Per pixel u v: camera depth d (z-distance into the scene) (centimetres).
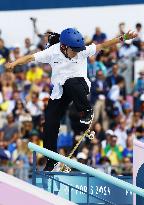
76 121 4266
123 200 2367
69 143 4238
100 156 4091
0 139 4281
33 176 2216
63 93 2300
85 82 2270
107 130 4366
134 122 4453
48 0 5256
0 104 4566
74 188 2192
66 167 2366
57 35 2317
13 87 4659
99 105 4553
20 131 4331
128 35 2264
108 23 5253
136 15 5216
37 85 4681
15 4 5256
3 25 5266
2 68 4809
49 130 2333
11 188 1853
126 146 4247
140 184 2173
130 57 4781
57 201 1814
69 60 2255
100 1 5238
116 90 4625
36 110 4475
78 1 5253
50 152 2020
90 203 2342
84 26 5262
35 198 1812
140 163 2177
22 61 2250
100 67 4666
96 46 2259
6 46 5219
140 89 4666
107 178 1908
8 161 4112
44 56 2262
